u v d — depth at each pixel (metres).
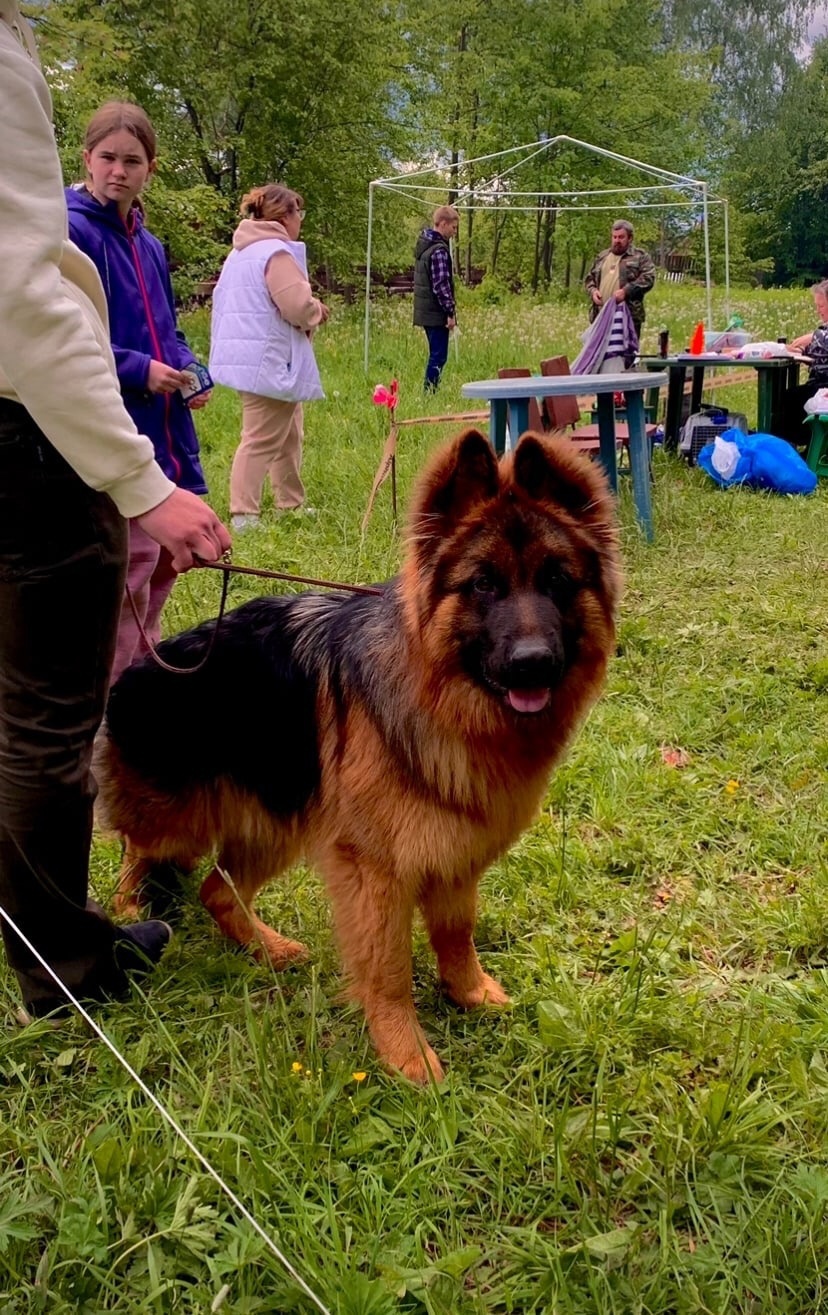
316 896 3.70
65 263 2.36
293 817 3.04
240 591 6.29
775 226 52.78
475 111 31.80
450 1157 2.45
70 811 2.61
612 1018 2.89
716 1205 2.30
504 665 2.48
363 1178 2.38
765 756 4.55
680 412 11.02
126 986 3.00
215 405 12.52
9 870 2.62
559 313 22.02
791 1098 2.64
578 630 2.77
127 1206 2.26
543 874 3.71
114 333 4.37
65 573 2.35
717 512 8.45
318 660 2.94
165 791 3.10
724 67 48.69
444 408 12.08
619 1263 2.16
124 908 3.48
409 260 26.91
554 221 33.19
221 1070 2.75
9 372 2.06
